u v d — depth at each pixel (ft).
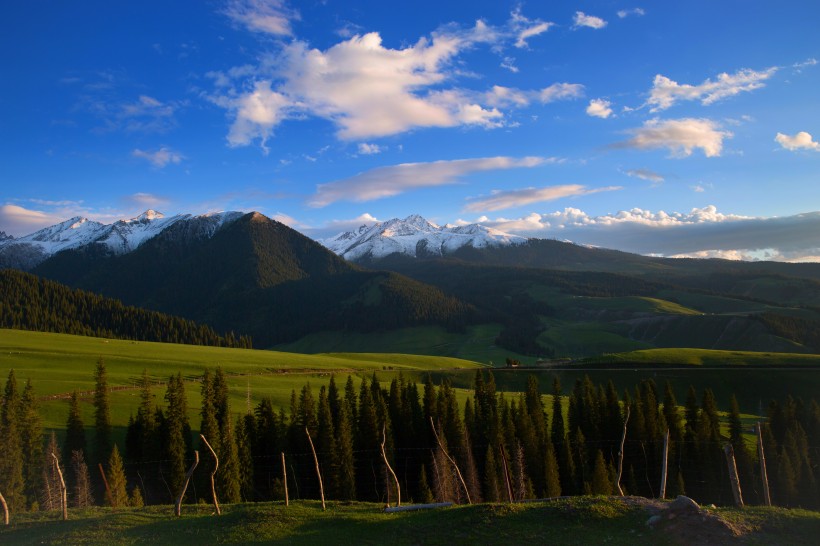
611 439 233.96
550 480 188.55
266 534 79.97
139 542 79.15
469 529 75.46
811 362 395.96
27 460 177.17
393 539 75.31
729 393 363.76
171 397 208.95
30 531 85.66
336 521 84.69
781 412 241.55
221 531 82.12
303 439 215.10
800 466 196.65
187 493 184.34
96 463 194.08
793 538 67.46
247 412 230.68
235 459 179.11
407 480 221.46
